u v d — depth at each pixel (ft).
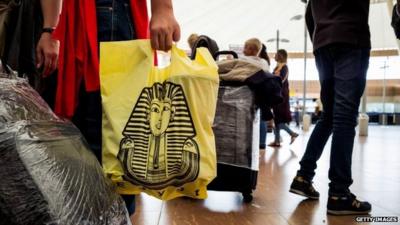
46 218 1.69
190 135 2.66
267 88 5.63
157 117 2.70
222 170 5.70
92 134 3.17
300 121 40.81
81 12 3.22
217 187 5.81
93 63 3.13
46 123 2.24
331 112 6.04
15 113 2.04
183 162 2.63
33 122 2.10
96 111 3.16
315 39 6.11
